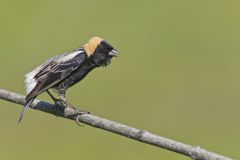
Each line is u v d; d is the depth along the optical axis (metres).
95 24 23.92
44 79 10.19
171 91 21.86
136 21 24.44
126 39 23.59
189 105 21.42
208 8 25.59
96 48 10.53
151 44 23.53
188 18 24.86
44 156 18.75
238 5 25.91
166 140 8.73
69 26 23.72
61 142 19.03
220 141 20.12
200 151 8.57
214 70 22.91
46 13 24.16
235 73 22.78
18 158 18.69
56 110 9.74
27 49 22.73
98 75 22.00
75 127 19.19
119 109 21.12
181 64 22.97
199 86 22.27
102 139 19.02
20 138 19.03
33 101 9.88
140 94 21.64
